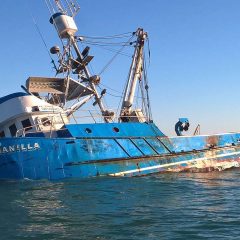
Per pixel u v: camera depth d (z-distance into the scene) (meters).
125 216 11.48
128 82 28.61
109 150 22.42
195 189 17.47
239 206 13.21
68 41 26.78
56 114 22.77
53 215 11.55
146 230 9.94
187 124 29.77
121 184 18.72
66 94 25.03
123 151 23.09
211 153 29.12
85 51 26.70
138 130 24.97
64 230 9.90
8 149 19.62
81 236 9.38
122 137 23.55
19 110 21.80
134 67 28.73
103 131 22.86
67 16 26.91
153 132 25.86
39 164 19.83
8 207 12.77
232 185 19.08
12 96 22.28
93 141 21.88
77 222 10.70
